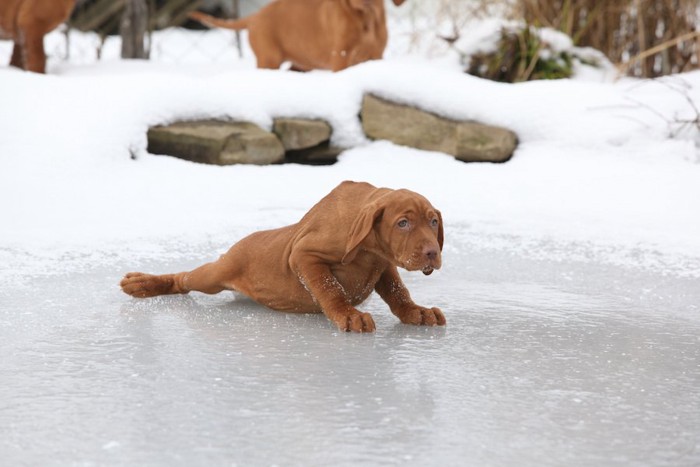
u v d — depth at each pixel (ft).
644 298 24.86
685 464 14.07
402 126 43.52
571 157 40.63
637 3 50.37
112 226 31.65
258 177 38.42
